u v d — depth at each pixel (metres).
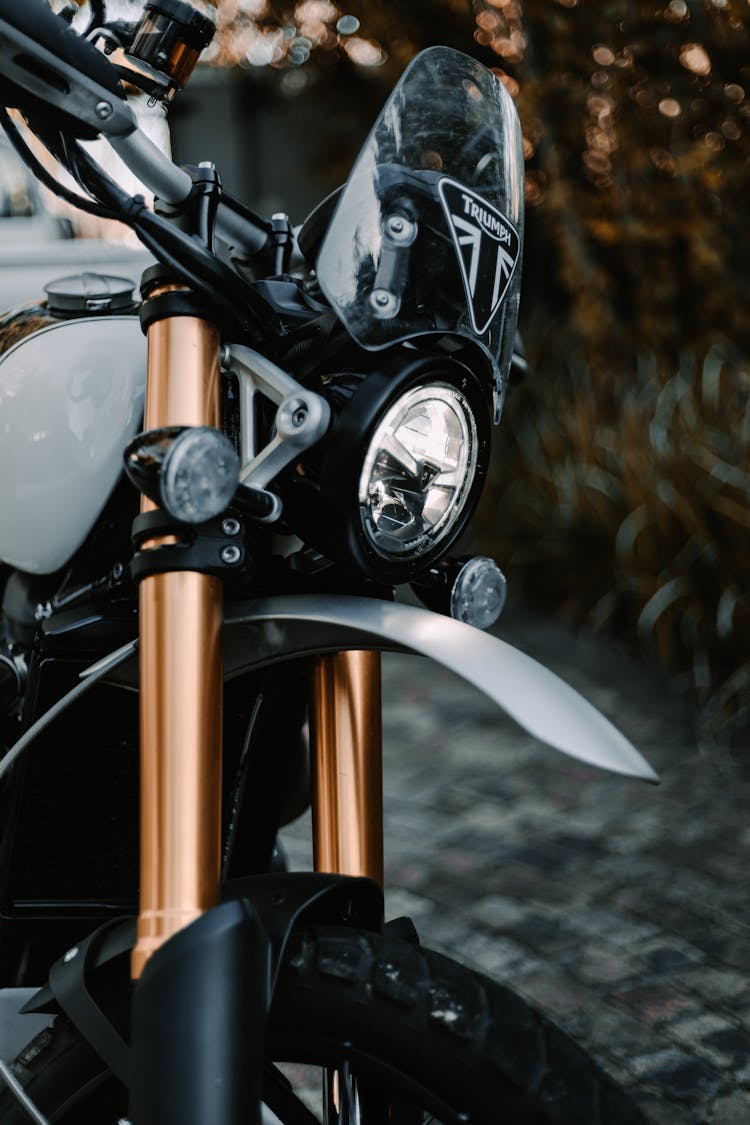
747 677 3.15
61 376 1.18
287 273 1.21
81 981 1.00
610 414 4.21
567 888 2.41
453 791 2.89
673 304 4.17
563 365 4.67
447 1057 0.90
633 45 3.92
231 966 0.88
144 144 1.00
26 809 1.22
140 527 0.98
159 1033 0.87
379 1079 0.94
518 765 3.03
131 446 0.94
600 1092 0.90
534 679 0.97
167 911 0.93
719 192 3.96
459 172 1.06
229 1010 0.87
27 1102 1.03
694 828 2.64
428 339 1.05
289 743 1.26
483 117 1.10
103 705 1.21
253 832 1.27
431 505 1.07
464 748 3.15
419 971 0.94
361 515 1.00
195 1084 0.86
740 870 2.46
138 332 1.22
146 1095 0.87
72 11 1.07
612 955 2.16
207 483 0.92
